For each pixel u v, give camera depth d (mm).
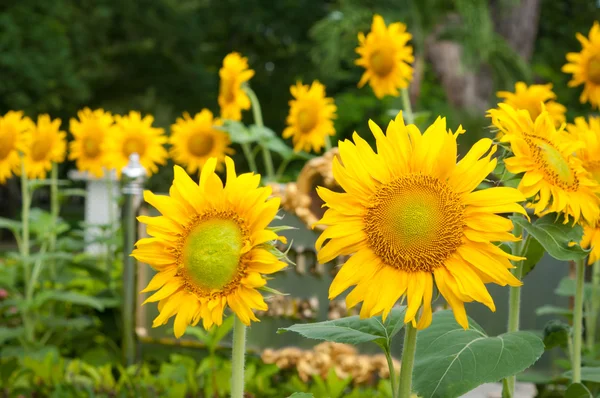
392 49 3135
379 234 1105
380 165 1122
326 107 3145
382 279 1102
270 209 1157
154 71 15633
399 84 3137
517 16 10438
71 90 13539
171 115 15617
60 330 3127
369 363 2375
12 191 15750
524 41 10508
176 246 1180
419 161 1125
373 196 1116
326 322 1284
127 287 2863
